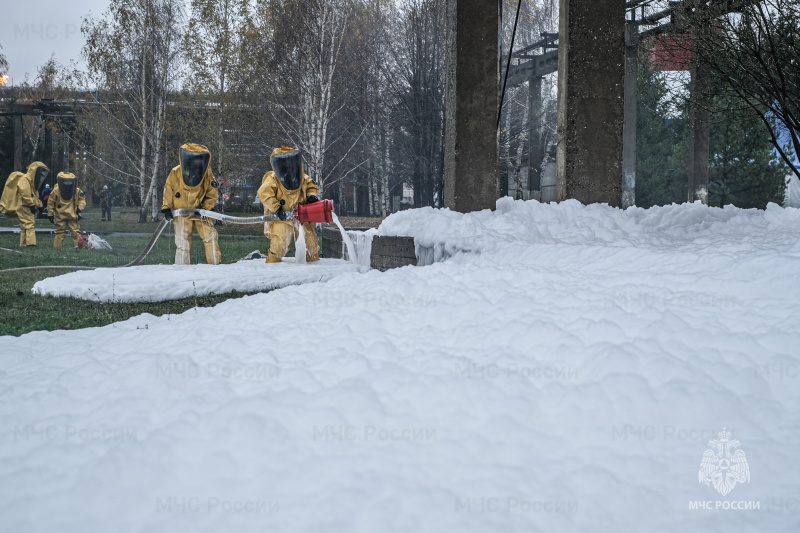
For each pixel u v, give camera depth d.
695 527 2.77
